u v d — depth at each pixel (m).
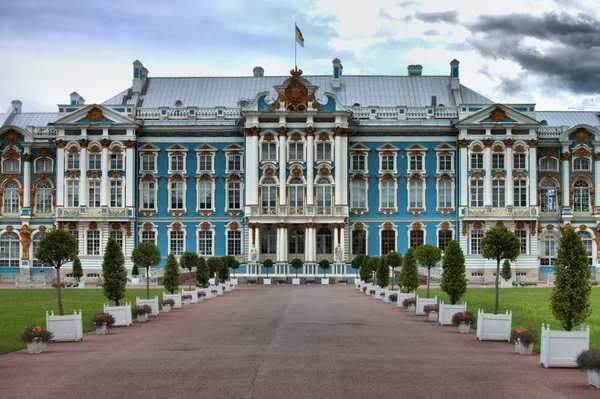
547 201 103.12
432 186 102.88
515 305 54.88
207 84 113.94
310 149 99.88
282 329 39.84
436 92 112.56
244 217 101.69
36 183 103.94
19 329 39.84
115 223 101.00
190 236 103.19
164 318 48.78
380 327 41.69
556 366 27.78
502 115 100.69
